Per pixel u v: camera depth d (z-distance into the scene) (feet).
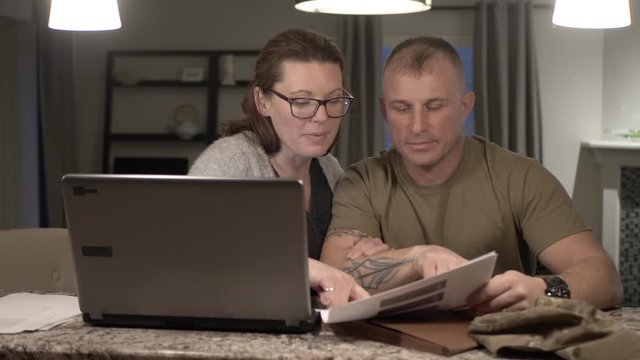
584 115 21.01
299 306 4.80
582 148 21.01
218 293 4.85
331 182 6.95
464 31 21.11
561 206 6.30
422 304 4.90
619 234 19.53
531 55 20.40
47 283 7.90
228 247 4.74
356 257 6.05
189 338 4.78
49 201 21.17
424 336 4.55
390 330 4.67
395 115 6.16
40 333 4.94
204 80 21.88
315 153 6.01
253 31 21.97
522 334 4.44
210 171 6.28
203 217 4.71
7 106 21.16
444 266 5.35
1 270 7.88
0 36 21.02
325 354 4.42
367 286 5.77
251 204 4.62
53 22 10.67
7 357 4.67
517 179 6.37
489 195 6.40
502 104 20.40
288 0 21.76
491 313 5.02
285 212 4.60
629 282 19.58
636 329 4.95
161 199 4.72
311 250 6.53
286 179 4.56
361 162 6.93
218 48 22.12
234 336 4.83
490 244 6.43
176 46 22.26
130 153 22.35
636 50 20.56
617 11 11.16
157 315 5.00
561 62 20.98
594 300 5.47
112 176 4.77
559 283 5.19
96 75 22.65
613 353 4.25
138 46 22.43
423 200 6.51
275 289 4.78
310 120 5.92
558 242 6.18
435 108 6.06
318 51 5.95
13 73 21.09
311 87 5.89
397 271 5.66
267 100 6.15
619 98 20.77
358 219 6.59
